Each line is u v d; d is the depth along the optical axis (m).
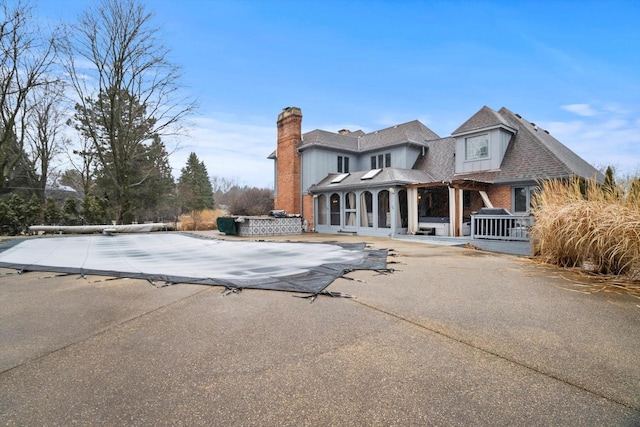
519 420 1.64
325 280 4.71
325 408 1.76
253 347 2.53
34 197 16.67
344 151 19.27
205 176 51.47
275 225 15.34
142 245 10.30
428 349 2.48
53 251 8.70
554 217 6.03
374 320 3.12
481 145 14.02
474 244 9.23
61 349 2.51
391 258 7.16
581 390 1.91
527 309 3.46
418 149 17.50
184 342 2.63
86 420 1.66
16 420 1.66
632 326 2.94
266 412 1.73
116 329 2.92
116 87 17.75
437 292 4.17
